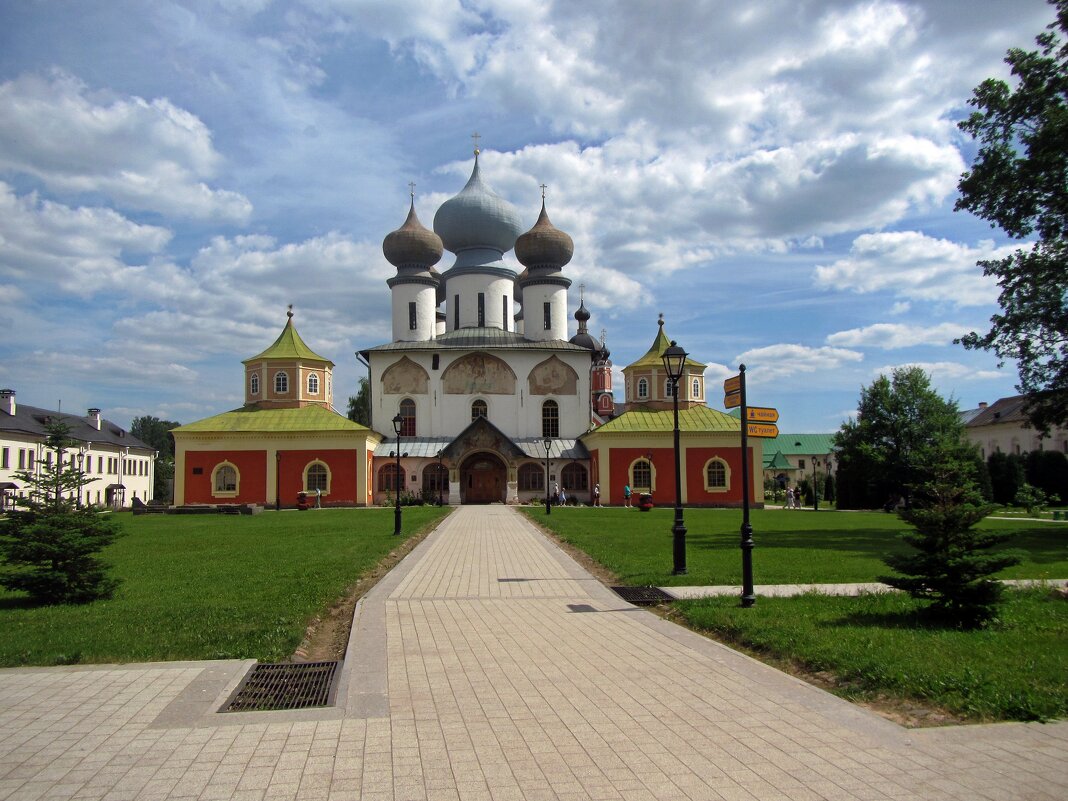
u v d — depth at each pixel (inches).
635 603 553.6
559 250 2475.4
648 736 273.0
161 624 453.1
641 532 1128.2
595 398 3287.4
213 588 596.1
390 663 376.8
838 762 248.1
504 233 2635.3
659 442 2149.4
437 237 2497.5
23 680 340.5
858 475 2260.1
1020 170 1103.0
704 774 239.0
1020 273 1155.9
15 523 547.8
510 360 2352.4
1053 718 287.9
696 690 328.8
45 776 238.8
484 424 2199.8
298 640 425.1
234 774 240.2
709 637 441.7
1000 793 223.8
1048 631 422.9
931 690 313.6
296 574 666.2
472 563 789.2
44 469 577.0
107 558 817.5
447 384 2333.9
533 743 266.5
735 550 869.8
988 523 1497.3
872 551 866.8
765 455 4466.0
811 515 1738.4
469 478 2265.0
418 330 2458.2
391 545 938.7
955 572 435.5
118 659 377.4
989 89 1143.0
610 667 368.2
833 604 506.3
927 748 259.8
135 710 300.5
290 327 2347.4
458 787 230.1
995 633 415.8
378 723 287.3
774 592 573.3
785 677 349.1
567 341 2496.3
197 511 1824.6
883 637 399.5
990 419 3449.8
